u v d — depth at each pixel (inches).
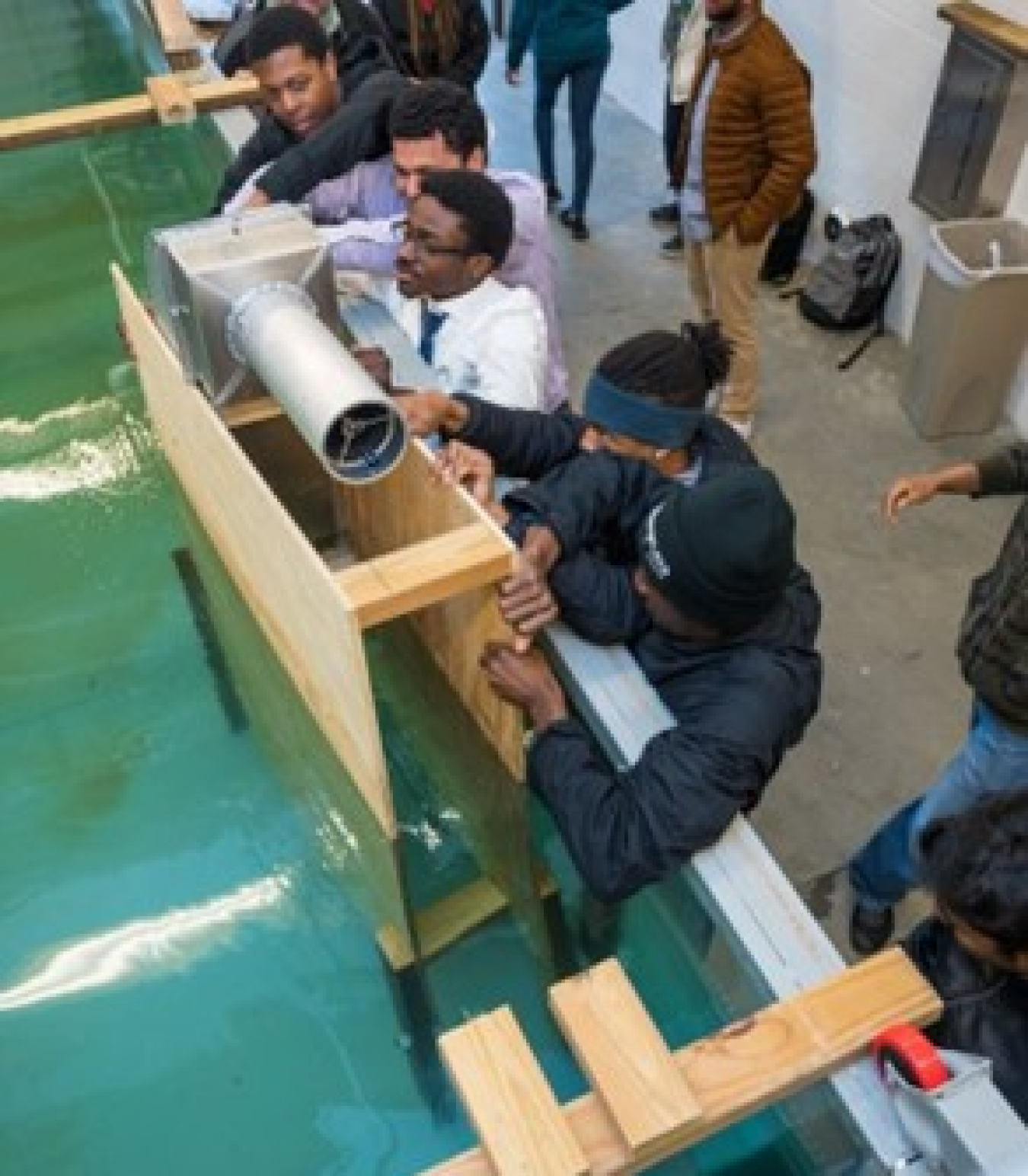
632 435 57.2
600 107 197.9
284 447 58.6
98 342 86.0
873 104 136.9
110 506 71.4
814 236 155.3
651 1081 33.5
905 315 142.8
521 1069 33.9
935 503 122.3
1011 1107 32.5
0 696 60.6
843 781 96.0
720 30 111.5
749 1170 38.1
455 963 49.0
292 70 89.4
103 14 151.8
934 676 104.7
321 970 49.7
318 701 55.4
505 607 47.2
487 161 81.8
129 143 109.8
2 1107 46.4
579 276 160.1
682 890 46.3
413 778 55.7
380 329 67.5
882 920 78.6
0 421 77.9
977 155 119.7
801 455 129.3
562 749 46.9
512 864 52.4
